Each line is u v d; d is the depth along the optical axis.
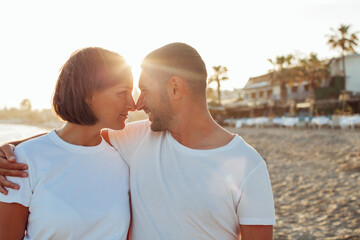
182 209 1.38
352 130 19.50
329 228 4.63
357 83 36.16
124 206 1.54
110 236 1.46
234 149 1.39
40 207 1.36
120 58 1.51
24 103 119.12
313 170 8.93
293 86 39.19
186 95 1.45
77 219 1.38
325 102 30.95
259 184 1.32
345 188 6.79
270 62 35.47
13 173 1.33
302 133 18.97
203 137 1.46
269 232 1.32
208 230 1.36
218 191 1.35
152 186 1.47
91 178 1.49
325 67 35.84
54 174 1.41
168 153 1.49
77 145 1.52
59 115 1.46
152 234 1.43
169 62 1.44
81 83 1.42
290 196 6.46
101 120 1.50
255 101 36.97
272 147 14.03
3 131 35.31
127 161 1.67
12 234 1.33
